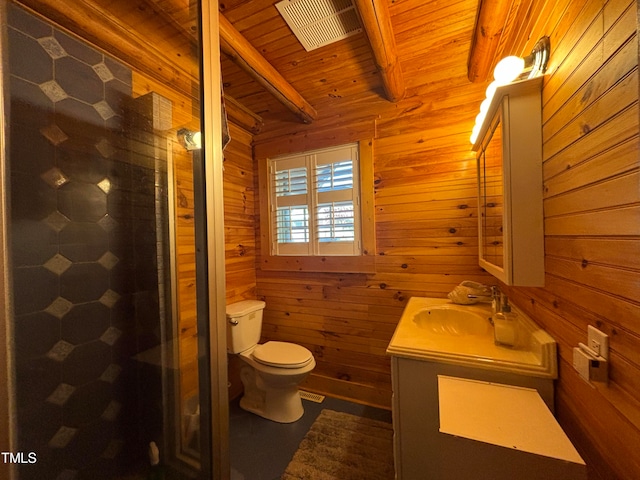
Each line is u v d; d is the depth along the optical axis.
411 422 1.07
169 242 1.12
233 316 1.87
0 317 0.60
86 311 1.01
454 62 1.63
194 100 0.94
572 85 0.74
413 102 1.88
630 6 0.51
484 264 1.41
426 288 1.86
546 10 0.91
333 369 2.15
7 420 0.60
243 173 2.33
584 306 0.70
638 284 0.51
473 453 0.67
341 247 2.11
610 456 0.60
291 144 2.25
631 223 0.52
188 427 1.05
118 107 1.11
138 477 1.13
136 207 1.18
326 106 2.12
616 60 0.56
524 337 1.07
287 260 2.26
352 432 1.67
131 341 1.16
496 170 1.18
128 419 1.13
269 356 1.78
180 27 0.97
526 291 1.19
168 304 1.11
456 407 0.80
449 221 1.79
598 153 0.63
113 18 1.04
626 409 0.54
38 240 0.88
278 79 1.71
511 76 0.98
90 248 1.03
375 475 1.36
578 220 0.72
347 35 1.41
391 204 1.94
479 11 1.16
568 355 0.80
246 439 1.63
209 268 0.90
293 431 1.69
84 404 1.00
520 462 0.63
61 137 0.94
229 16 1.27
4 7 0.71
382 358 1.99
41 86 0.88
